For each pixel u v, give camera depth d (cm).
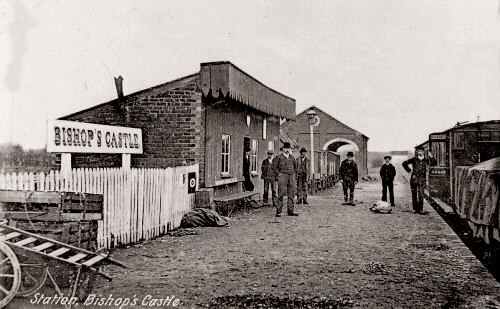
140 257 812
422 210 1510
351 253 855
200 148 1291
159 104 1291
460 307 548
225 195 1516
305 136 4934
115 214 895
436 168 2084
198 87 1279
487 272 718
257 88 1538
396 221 1311
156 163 1291
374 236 1048
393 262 784
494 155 1745
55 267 561
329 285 639
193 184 1250
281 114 1894
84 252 565
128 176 939
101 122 1314
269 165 1761
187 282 650
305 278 676
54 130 867
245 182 1762
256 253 850
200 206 1258
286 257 818
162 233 1070
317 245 933
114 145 1081
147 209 1009
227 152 1545
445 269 736
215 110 1406
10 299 488
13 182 679
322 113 4916
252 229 1138
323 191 2805
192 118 1282
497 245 805
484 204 863
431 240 998
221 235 1047
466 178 1049
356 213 1512
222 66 1250
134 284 638
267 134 2088
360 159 4834
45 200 615
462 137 1781
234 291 608
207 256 823
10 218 610
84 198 646
